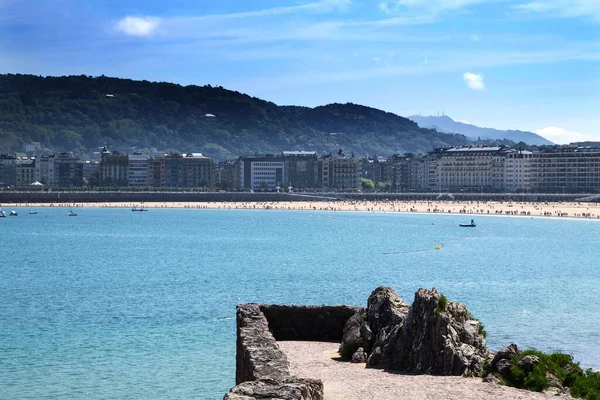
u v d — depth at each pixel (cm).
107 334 7656
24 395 5472
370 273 14162
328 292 11181
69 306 9700
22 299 10425
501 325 8044
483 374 3753
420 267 15550
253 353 3506
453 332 3919
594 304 9681
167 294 10900
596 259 17750
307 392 2700
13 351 6856
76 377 5950
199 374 5981
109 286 12012
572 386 3591
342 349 4459
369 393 3441
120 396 5422
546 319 8425
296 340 4966
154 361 6412
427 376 3778
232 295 10781
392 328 4269
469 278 13288
